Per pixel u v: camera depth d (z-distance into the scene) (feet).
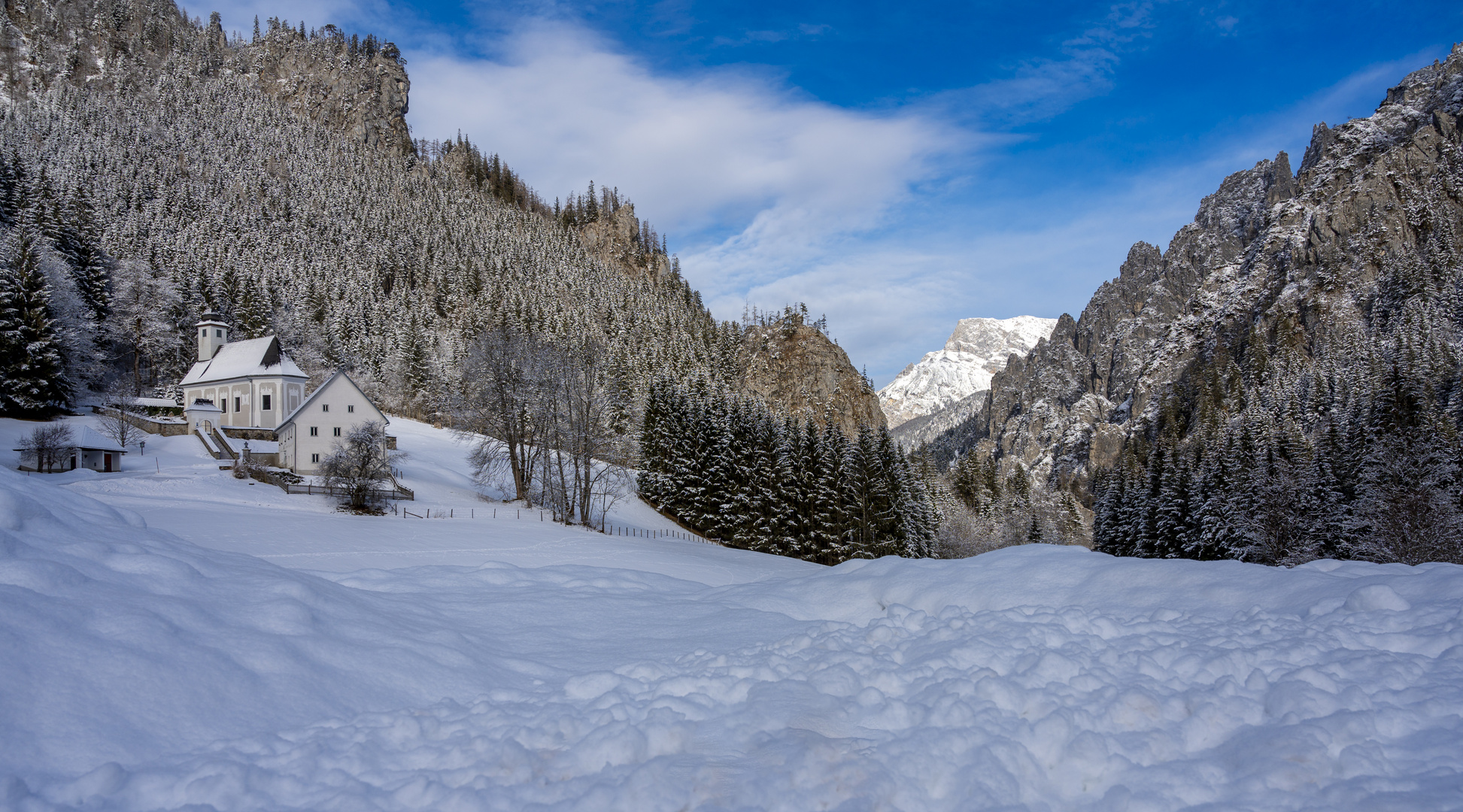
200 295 307.99
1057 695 21.18
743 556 146.82
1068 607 30.68
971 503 376.89
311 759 18.16
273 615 25.54
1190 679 22.45
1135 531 240.32
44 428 183.93
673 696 22.89
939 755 18.25
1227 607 31.12
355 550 107.14
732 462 206.08
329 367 315.58
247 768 17.20
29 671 18.30
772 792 16.80
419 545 117.50
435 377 317.63
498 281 492.95
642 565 111.24
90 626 20.94
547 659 29.55
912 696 22.48
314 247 535.19
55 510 29.45
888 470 196.44
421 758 18.93
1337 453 191.52
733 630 33.88
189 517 116.78
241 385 229.45
